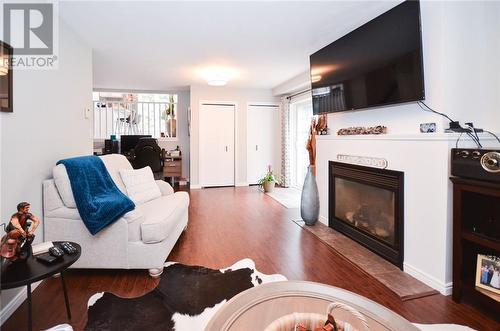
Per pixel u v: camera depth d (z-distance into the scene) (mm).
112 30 2869
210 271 2312
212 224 3586
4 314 1686
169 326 1654
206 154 6266
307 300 1187
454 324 1661
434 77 2033
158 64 4223
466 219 1840
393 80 2248
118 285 2086
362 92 2594
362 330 1013
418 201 2148
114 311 1777
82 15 2521
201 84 5918
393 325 1047
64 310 1785
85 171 2252
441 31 1967
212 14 2551
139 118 6668
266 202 4836
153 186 3098
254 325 1025
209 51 3607
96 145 6453
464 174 1773
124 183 2855
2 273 1367
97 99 6465
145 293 1982
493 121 2086
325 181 3453
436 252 2014
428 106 2094
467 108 2018
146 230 2139
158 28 2846
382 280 2166
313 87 3365
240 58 3912
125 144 6102
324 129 3520
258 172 6570
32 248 1587
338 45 2871
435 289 2021
